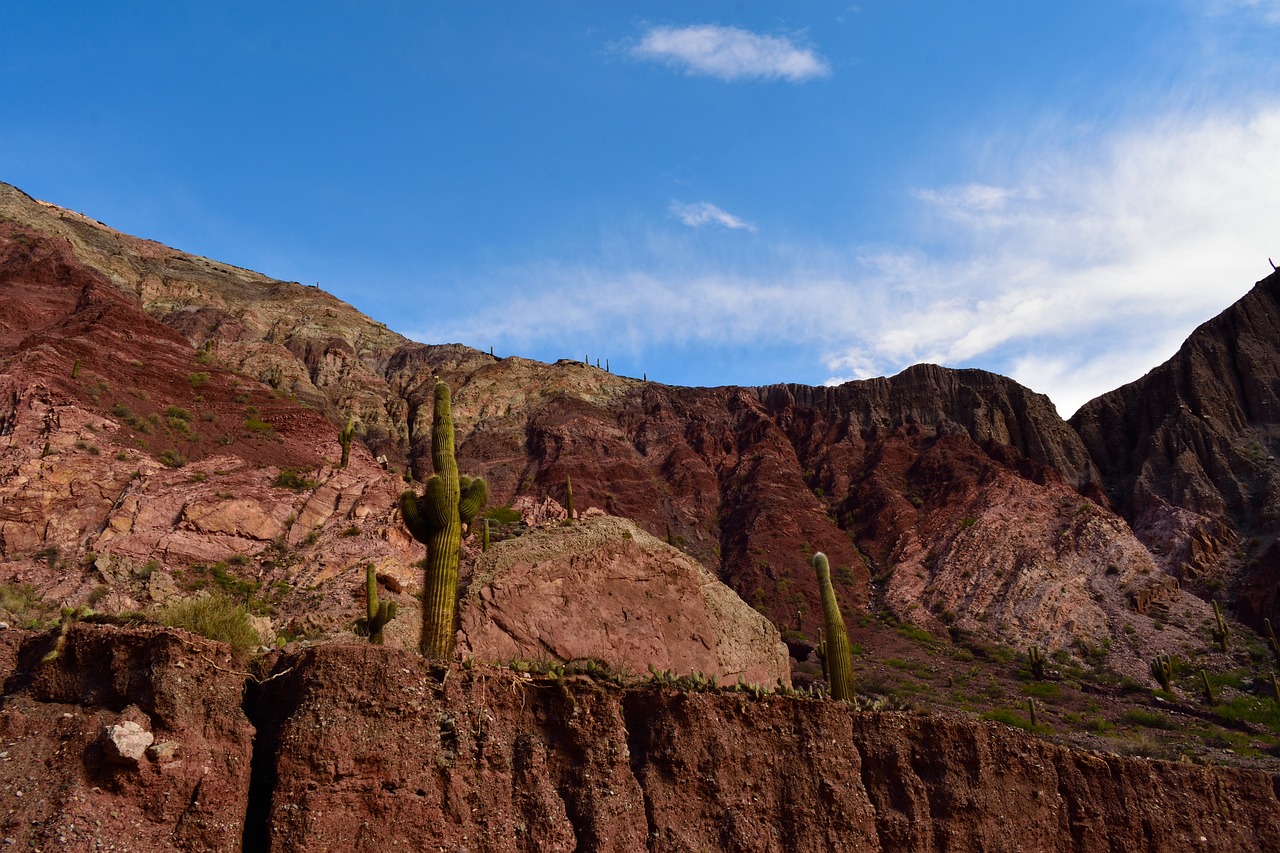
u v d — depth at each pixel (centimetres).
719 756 1772
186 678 1308
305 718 1359
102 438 4597
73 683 1301
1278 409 9975
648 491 9531
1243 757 4156
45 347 5166
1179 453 9556
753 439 10694
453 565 1752
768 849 1739
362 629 2653
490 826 1453
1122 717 5144
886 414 11100
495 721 1562
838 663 2402
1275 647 5928
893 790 2003
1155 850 2386
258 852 1285
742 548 8594
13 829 1123
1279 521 8131
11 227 7944
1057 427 10775
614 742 1655
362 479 4959
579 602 2531
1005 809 2134
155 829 1198
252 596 3672
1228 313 11225
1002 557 7675
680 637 2641
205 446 5156
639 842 1589
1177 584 7350
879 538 8850
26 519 3853
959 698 5422
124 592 3459
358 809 1341
